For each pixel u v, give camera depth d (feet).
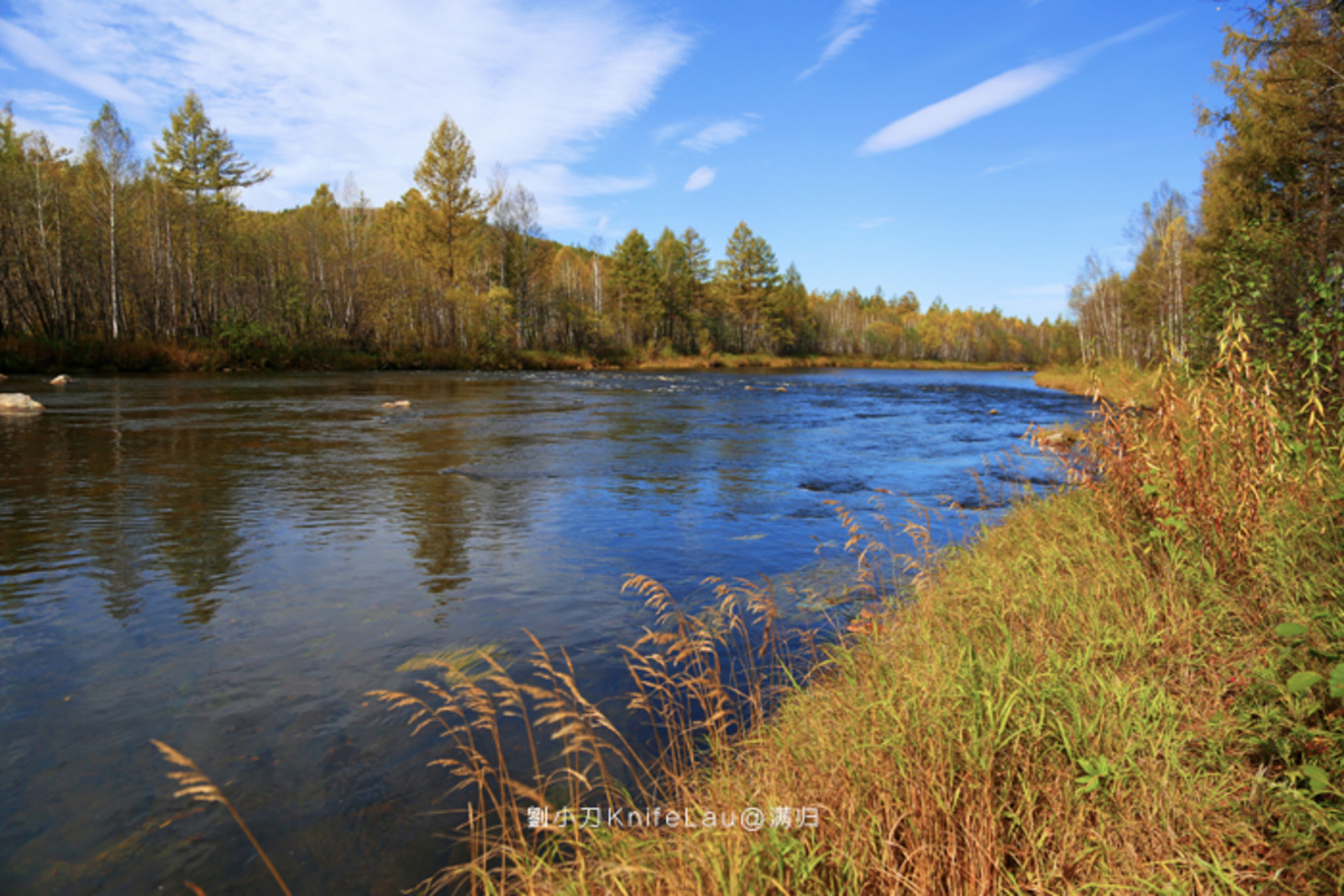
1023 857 7.30
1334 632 9.61
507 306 184.85
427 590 19.25
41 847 9.11
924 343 406.00
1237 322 14.64
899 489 33.81
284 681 13.82
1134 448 15.96
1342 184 46.75
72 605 17.85
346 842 9.21
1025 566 16.24
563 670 14.33
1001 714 8.86
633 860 7.48
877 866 7.06
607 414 70.08
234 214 176.24
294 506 28.99
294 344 145.48
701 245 273.54
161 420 55.98
